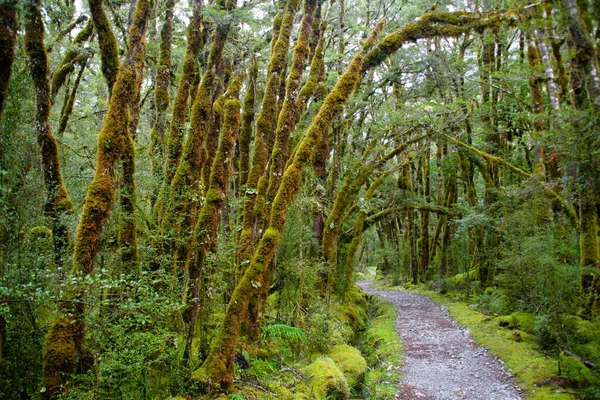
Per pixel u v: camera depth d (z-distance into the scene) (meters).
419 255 25.62
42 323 4.59
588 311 8.12
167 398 4.74
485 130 14.80
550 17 5.18
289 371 6.49
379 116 14.69
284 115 7.19
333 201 13.64
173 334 5.40
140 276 4.60
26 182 4.59
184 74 6.96
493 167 16.73
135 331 4.80
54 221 4.75
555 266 8.03
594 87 4.48
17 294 3.44
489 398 6.80
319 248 12.25
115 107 4.84
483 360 8.70
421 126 14.29
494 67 14.98
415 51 14.89
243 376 5.87
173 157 6.62
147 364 4.73
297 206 8.86
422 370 8.45
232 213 8.36
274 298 9.73
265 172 7.33
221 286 6.43
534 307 10.04
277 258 8.82
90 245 4.30
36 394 4.11
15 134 4.48
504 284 11.06
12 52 3.15
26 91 4.74
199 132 6.33
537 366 7.41
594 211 7.74
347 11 16.52
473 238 18.12
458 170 20.52
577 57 4.69
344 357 8.13
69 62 7.82
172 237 5.64
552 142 5.30
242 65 8.79
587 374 6.40
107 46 5.25
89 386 4.10
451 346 10.02
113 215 5.14
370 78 15.58
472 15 6.77
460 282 19.00
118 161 4.77
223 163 6.08
